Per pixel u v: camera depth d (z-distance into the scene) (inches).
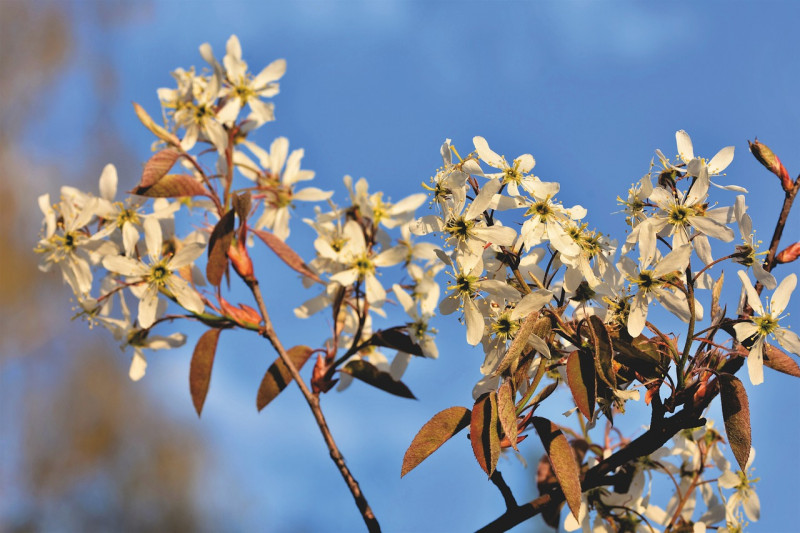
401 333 40.0
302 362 40.0
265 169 40.9
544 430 37.7
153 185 38.9
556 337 38.8
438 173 38.8
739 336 37.7
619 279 38.3
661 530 40.6
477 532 37.6
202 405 39.4
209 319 39.4
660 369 37.6
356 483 38.4
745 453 37.1
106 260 39.7
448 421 37.7
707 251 38.4
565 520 40.4
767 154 38.3
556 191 38.4
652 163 38.9
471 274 38.4
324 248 39.9
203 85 39.7
